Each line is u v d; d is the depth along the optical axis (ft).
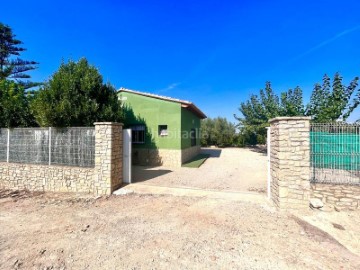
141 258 10.91
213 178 30.32
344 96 41.86
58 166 25.31
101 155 23.36
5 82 37.96
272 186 19.56
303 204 16.99
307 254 11.35
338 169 17.92
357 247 12.71
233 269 10.02
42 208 19.21
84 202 20.74
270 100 59.67
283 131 17.43
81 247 12.06
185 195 21.86
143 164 43.14
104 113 32.35
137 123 43.86
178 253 11.36
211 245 12.20
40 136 26.43
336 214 16.76
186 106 41.60
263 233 13.74
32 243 12.59
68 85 30.40
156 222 15.53
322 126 18.40
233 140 97.71
